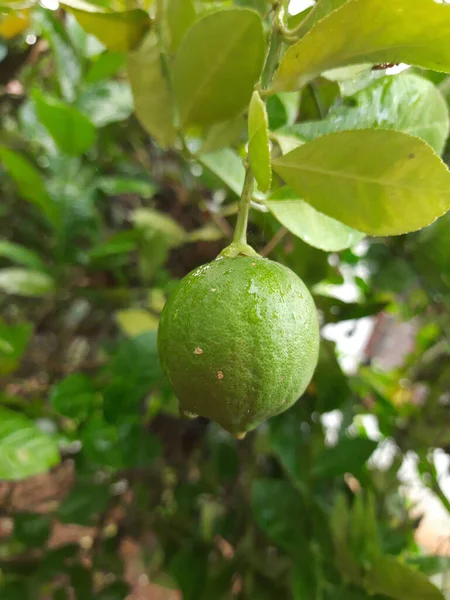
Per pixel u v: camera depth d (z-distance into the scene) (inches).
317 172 5.4
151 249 12.6
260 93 5.7
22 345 10.8
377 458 12.9
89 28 7.2
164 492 14.0
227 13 6.1
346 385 9.7
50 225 13.4
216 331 5.0
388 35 5.0
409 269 11.4
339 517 9.2
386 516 11.6
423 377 13.1
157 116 8.1
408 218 5.2
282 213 6.3
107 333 16.3
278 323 5.1
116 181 12.8
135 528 14.0
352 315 10.6
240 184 8.5
